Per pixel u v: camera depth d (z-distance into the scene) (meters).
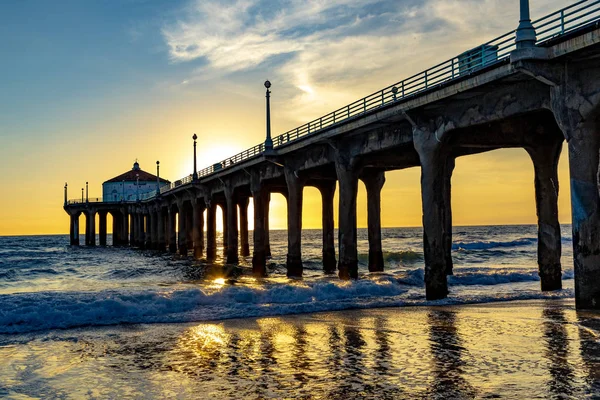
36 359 14.07
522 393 9.99
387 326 17.30
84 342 16.12
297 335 16.27
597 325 15.91
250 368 12.60
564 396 9.76
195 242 71.88
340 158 33.00
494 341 14.41
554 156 25.44
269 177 44.81
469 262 55.75
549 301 22.39
